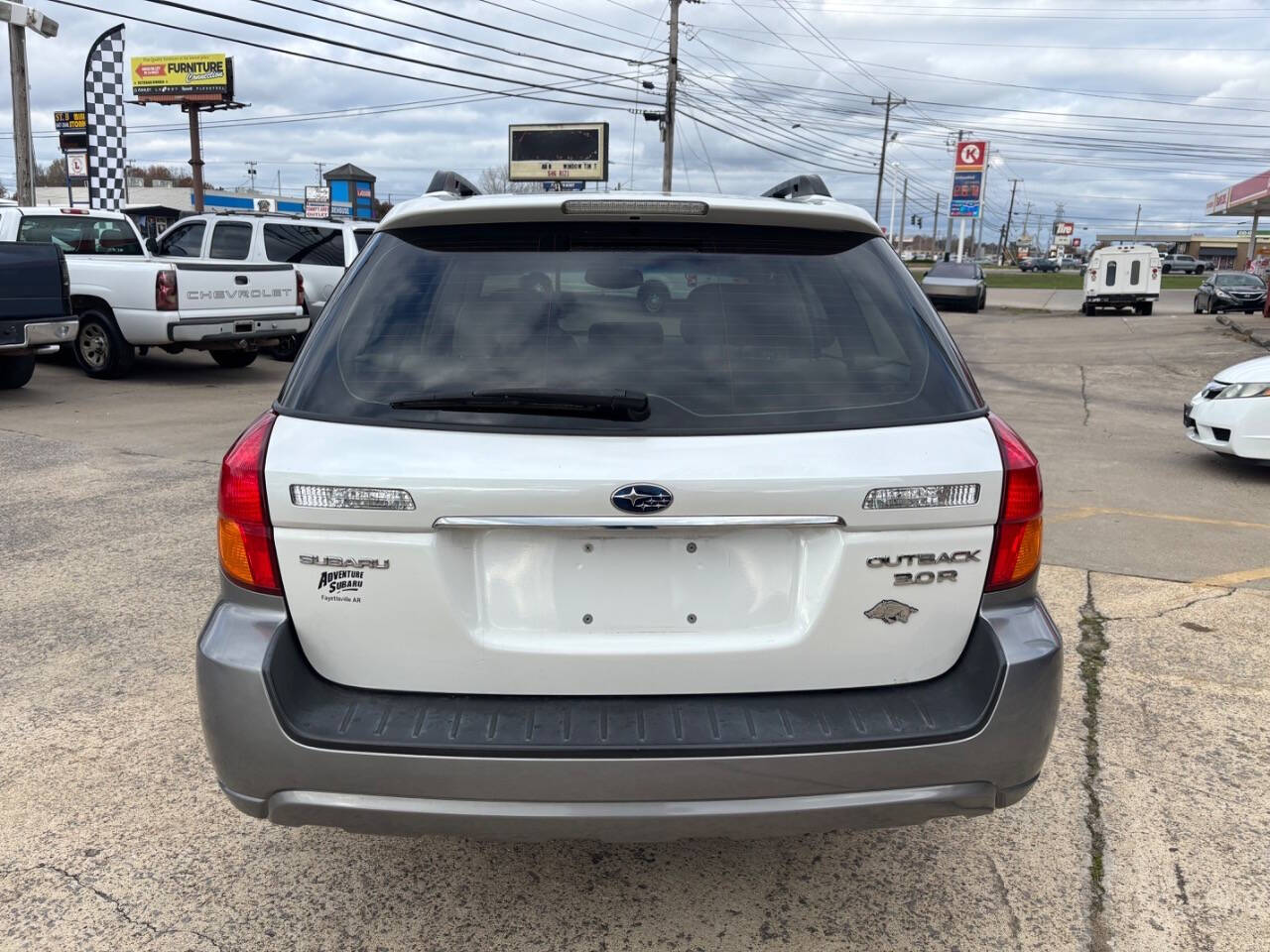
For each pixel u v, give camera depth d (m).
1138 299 32.41
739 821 2.10
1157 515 7.02
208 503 6.77
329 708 2.18
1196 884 2.80
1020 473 2.25
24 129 19.36
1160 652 4.46
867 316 2.42
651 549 2.20
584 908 2.68
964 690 2.25
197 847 2.94
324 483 2.13
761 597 2.22
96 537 5.96
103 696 3.89
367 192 52.78
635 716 2.17
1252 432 8.06
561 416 2.17
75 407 10.72
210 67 40.34
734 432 2.17
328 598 2.18
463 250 2.46
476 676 2.21
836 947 2.54
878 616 2.22
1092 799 3.23
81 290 12.51
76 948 2.50
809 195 2.89
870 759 2.12
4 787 3.24
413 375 2.27
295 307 13.50
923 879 2.83
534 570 2.20
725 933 2.59
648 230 2.47
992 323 29.02
